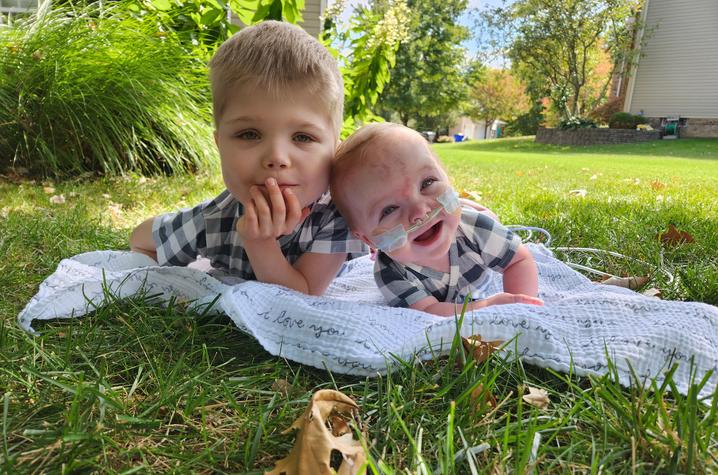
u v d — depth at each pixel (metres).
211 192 1.31
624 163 3.55
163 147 1.58
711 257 0.76
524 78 8.80
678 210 1.15
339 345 0.43
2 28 1.57
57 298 0.49
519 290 0.59
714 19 6.48
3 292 0.55
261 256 0.53
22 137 1.47
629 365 0.36
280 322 0.46
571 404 0.37
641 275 0.68
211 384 0.38
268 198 0.48
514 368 0.42
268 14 1.49
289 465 0.29
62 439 0.29
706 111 6.72
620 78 7.77
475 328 0.44
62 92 1.46
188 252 0.62
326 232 0.56
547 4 7.55
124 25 1.57
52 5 1.69
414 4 12.52
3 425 0.31
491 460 0.30
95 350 0.42
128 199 1.18
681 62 6.81
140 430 0.32
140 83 1.52
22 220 0.83
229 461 0.31
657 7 6.91
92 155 1.55
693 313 0.47
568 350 0.43
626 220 1.00
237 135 0.47
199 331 0.47
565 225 0.95
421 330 0.44
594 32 7.46
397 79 12.66
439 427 0.33
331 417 0.32
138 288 0.54
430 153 0.50
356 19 1.85
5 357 0.39
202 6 1.62
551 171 2.78
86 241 0.75
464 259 0.58
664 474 0.30
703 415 0.35
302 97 0.47
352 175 0.50
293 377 0.41
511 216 1.07
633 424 0.32
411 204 0.49
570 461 0.30
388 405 0.34
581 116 7.62
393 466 0.30
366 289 0.67
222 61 0.48
